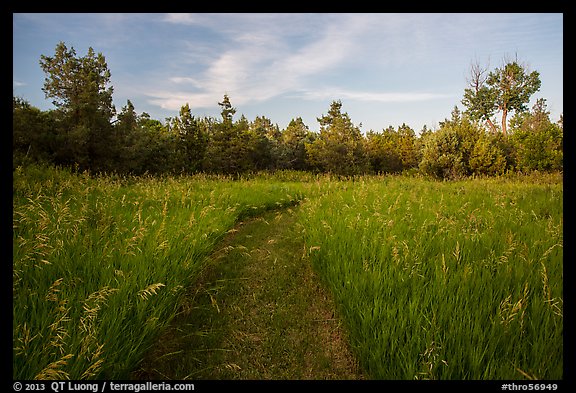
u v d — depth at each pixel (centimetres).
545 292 337
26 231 487
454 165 2091
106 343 280
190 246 531
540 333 285
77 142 1483
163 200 898
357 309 364
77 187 894
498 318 304
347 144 3022
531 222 671
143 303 339
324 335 402
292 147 3609
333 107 3516
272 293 504
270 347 377
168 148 2228
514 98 3362
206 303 470
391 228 635
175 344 374
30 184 882
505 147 2138
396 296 384
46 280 365
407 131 4806
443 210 837
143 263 419
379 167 3556
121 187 1145
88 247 463
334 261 509
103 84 1677
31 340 261
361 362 326
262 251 697
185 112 2331
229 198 1082
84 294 343
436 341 293
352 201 1039
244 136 2625
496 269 424
